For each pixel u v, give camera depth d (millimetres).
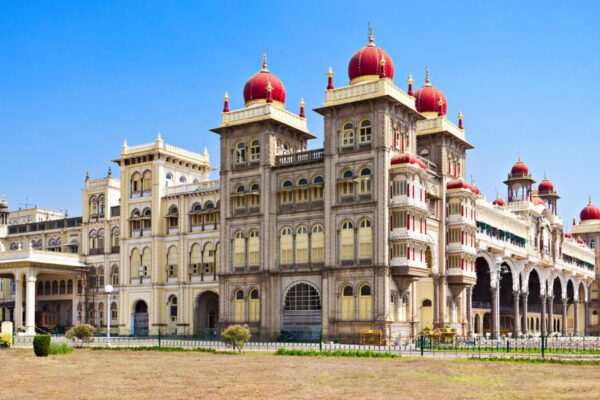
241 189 74062
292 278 69938
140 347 55812
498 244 85625
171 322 83562
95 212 93938
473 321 89312
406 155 65125
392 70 69188
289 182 71500
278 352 49375
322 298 66875
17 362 42750
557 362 41531
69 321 95938
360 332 63188
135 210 87562
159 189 85375
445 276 73500
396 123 67750
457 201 74812
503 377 33375
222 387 29797
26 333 84688
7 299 102562
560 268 109125
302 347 57281
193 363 41406
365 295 64750
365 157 65938
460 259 73875
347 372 35594
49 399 26594
